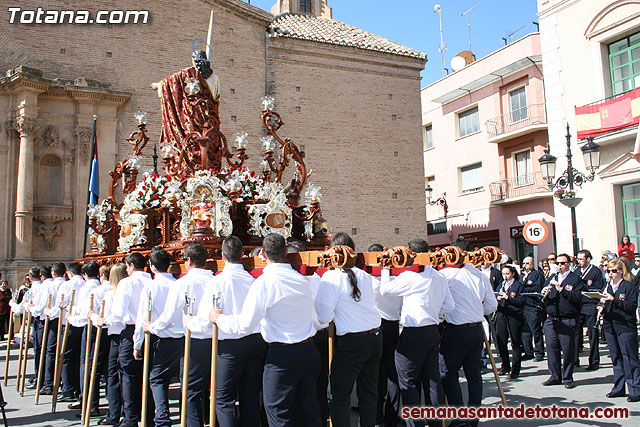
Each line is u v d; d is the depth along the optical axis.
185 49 21.22
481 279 6.79
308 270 5.41
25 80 17.75
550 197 26.73
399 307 6.71
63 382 8.94
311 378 5.09
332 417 5.49
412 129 25.25
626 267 8.32
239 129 21.89
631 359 8.03
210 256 7.67
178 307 5.86
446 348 6.34
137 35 20.47
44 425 7.48
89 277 8.86
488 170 30.25
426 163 35.09
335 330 5.89
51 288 9.79
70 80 18.81
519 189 28.05
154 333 6.02
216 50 21.80
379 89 24.81
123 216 9.80
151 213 9.73
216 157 10.24
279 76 22.95
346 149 23.77
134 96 20.14
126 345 6.83
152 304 6.35
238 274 5.45
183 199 8.56
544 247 26.83
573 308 9.04
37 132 18.52
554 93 21.42
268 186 9.52
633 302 8.04
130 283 6.89
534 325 11.56
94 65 19.70
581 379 9.73
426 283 6.00
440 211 33.62
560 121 21.16
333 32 25.83
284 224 9.45
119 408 7.37
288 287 4.92
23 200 17.88
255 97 22.36
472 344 6.29
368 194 23.92
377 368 5.76
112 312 6.86
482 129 30.78
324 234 10.30
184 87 10.53
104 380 9.45
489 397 8.47
